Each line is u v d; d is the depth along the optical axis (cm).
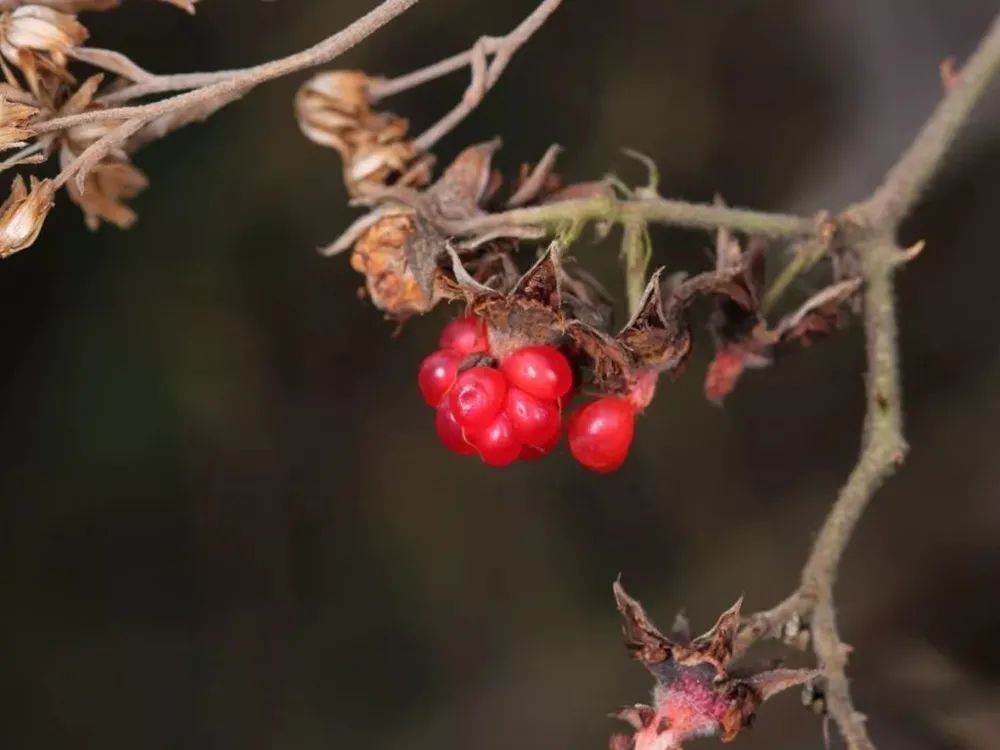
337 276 44
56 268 44
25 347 45
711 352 40
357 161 35
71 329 45
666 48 41
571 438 34
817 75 41
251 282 44
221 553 46
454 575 45
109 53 34
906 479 41
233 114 43
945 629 40
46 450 45
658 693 33
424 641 45
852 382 42
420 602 46
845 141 41
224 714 45
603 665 44
